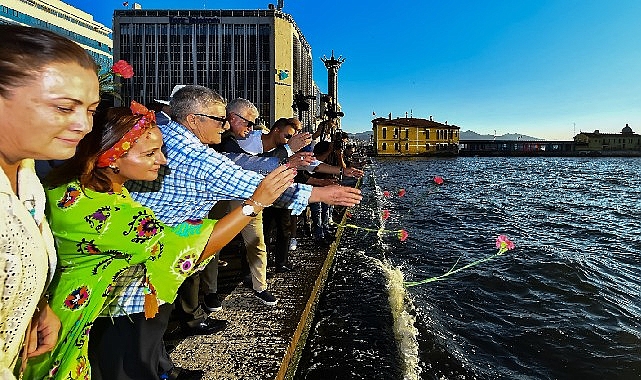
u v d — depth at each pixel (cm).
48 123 123
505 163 8169
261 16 6706
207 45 6738
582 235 1386
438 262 968
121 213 176
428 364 488
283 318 448
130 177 192
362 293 699
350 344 521
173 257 185
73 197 172
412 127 9819
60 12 5859
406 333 556
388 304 656
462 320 635
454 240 1240
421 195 2569
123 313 223
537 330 604
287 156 485
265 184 209
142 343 231
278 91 6781
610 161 9675
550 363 514
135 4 7050
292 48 7119
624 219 1742
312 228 858
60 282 174
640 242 1277
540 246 1179
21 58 117
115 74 235
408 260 973
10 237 118
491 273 879
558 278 855
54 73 121
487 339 573
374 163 7200
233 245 773
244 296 505
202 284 450
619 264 1016
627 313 677
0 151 127
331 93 2045
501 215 1798
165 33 6706
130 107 192
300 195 268
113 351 226
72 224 170
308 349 497
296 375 426
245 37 6706
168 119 280
